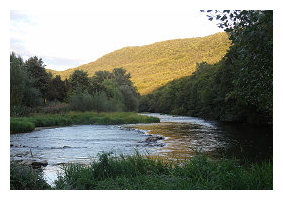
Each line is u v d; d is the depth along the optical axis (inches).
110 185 236.2
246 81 249.8
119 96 2130.9
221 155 446.0
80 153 492.4
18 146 581.9
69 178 267.3
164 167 292.5
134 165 288.7
